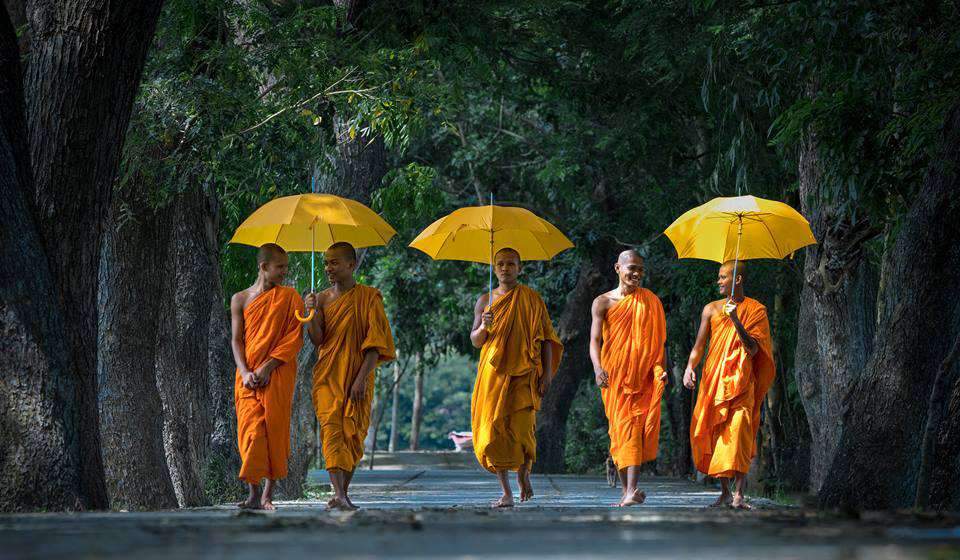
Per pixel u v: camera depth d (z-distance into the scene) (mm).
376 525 11148
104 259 23625
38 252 17531
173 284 27203
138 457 23328
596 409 73750
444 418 143125
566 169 50219
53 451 17125
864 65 25578
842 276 30219
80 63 18438
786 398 43844
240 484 29969
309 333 20203
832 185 26594
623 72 42906
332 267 20188
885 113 25531
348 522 11594
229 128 25188
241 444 19609
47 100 18453
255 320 19766
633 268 21891
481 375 21094
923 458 19766
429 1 34062
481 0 35250
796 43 26359
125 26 18625
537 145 54594
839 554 7910
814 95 29656
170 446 26781
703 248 23141
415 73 28984
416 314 63781
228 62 26078
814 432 33312
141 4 18703
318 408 19875
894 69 27422
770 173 38844
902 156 25266
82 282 18703
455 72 36781
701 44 34875
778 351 43688
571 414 76250
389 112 27984
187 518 12875
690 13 35938
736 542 8945
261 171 26250
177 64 26094
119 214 23484
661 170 47812
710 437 21391
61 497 17047
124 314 23594
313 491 35312
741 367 21250
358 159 34750
